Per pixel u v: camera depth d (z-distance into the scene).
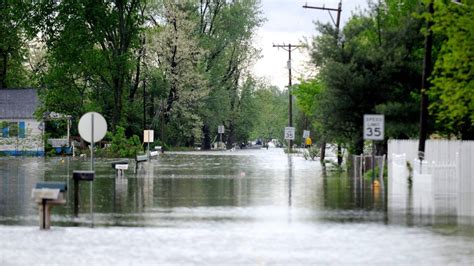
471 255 40.84
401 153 106.00
